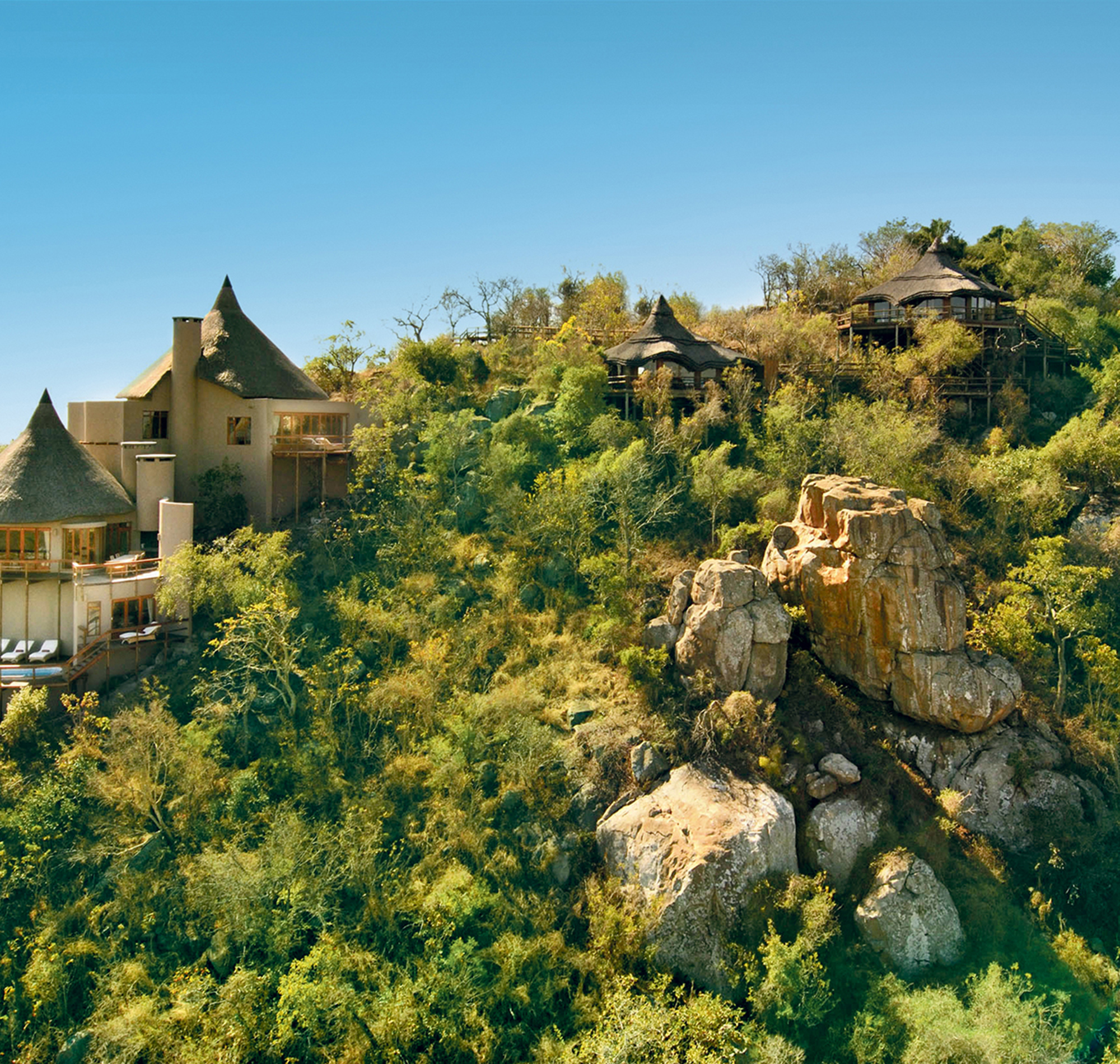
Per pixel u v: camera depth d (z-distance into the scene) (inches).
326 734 1373.0
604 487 1760.6
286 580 1622.8
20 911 1200.8
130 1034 1031.6
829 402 2009.1
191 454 1941.4
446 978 1082.1
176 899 1197.7
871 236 3152.1
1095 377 2047.2
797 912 1115.3
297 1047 1052.5
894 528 1317.7
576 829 1248.8
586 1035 1031.6
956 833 1235.2
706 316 2901.1
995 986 1029.2
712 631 1333.7
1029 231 2869.1
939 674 1285.7
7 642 1547.7
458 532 1777.8
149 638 1544.0
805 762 1266.0
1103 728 1330.0
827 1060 1026.1
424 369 2196.1
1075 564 1579.7
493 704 1369.3
